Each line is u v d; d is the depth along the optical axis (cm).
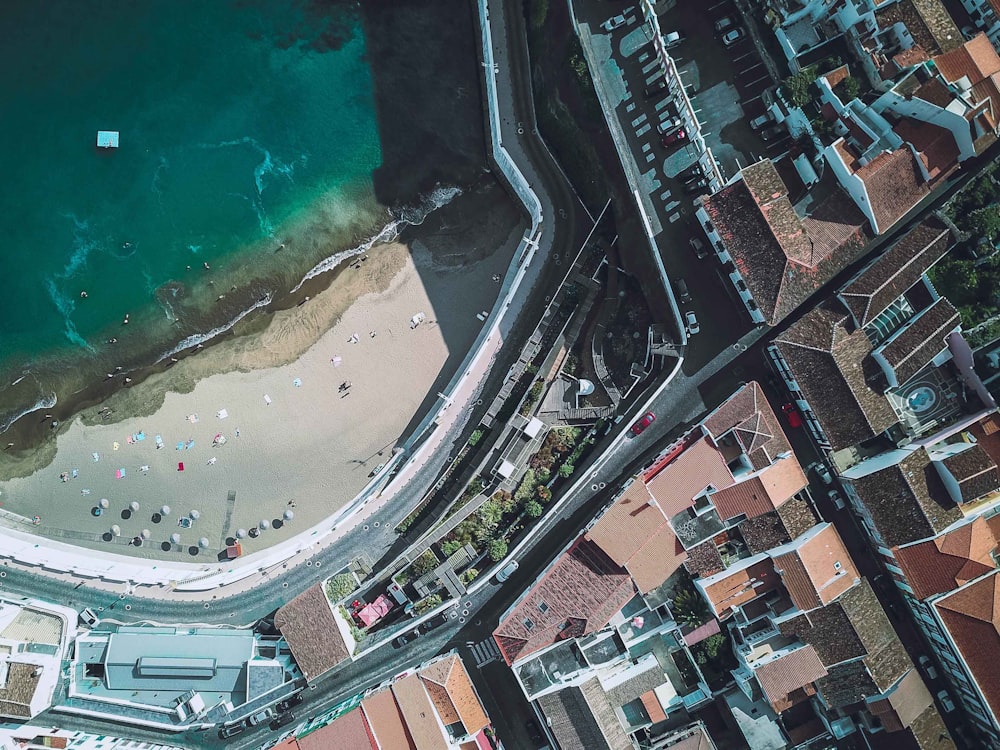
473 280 7819
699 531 6944
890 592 7044
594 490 7331
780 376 7012
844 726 6962
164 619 7662
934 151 6312
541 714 7069
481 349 7544
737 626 7038
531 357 7488
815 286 6581
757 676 6744
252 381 7788
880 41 6431
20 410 7819
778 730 6912
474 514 7431
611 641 7138
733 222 6562
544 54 7331
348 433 7769
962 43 6291
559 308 7500
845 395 6650
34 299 7850
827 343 6619
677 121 6925
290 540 7769
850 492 6944
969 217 6606
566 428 7412
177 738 7538
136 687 7406
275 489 7775
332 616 7269
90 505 7788
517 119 7606
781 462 6831
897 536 6700
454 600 7450
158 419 7788
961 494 6525
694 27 6856
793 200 6756
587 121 7162
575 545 7081
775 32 6706
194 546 7781
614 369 7338
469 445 7625
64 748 7350
